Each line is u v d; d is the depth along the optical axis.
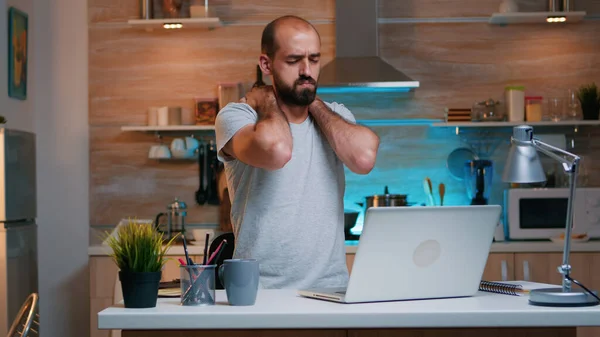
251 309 1.74
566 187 4.71
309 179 2.35
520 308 1.72
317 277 2.31
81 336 4.84
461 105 4.84
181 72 4.91
